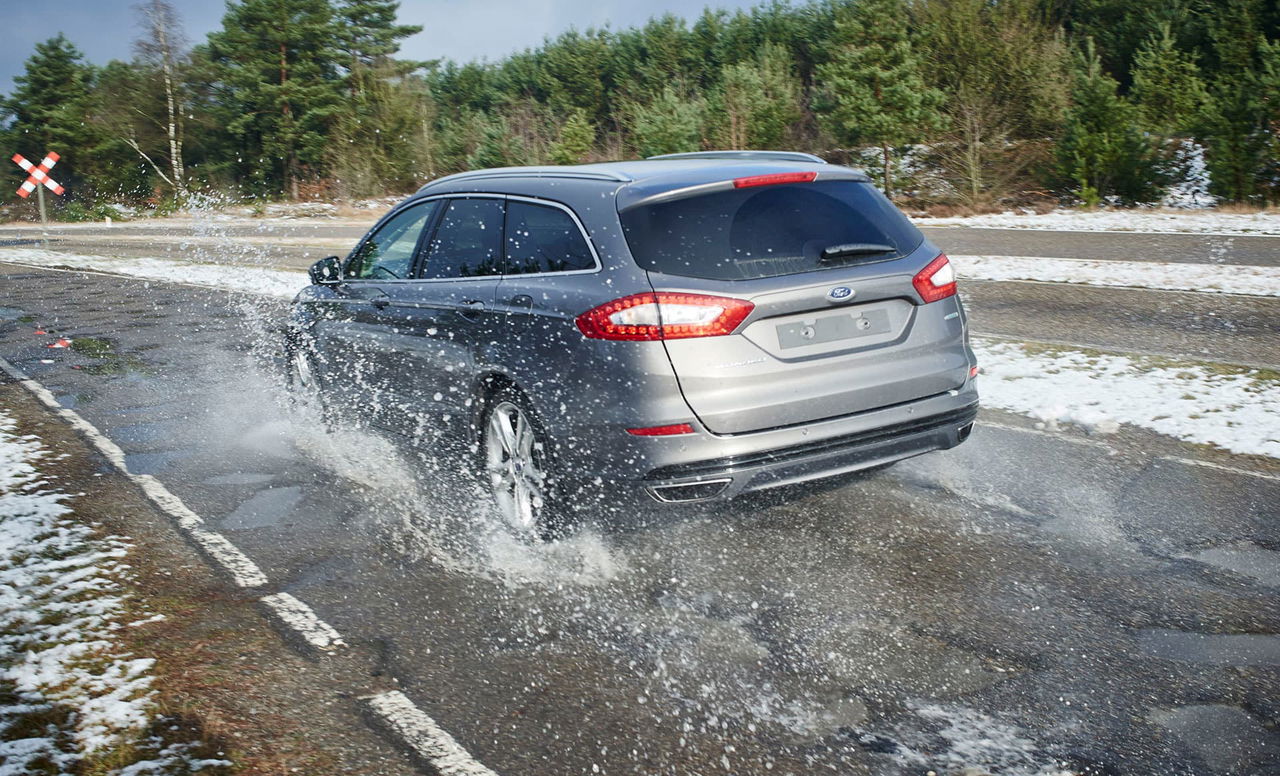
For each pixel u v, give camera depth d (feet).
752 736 8.87
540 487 13.07
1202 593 11.57
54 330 35.09
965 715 9.14
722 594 11.91
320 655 10.66
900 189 98.07
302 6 176.45
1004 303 33.94
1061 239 54.44
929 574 12.30
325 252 65.57
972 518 14.15
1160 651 10.25
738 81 118.83
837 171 13.56
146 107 177.58
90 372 27.17
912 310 12.99
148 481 17.03
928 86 112.68
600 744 8.82
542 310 12.66
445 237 15.47
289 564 13.26
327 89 172.76
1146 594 11.58
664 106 117.70
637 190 12.52
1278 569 12.17
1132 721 8.97
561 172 14.19
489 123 150.92
